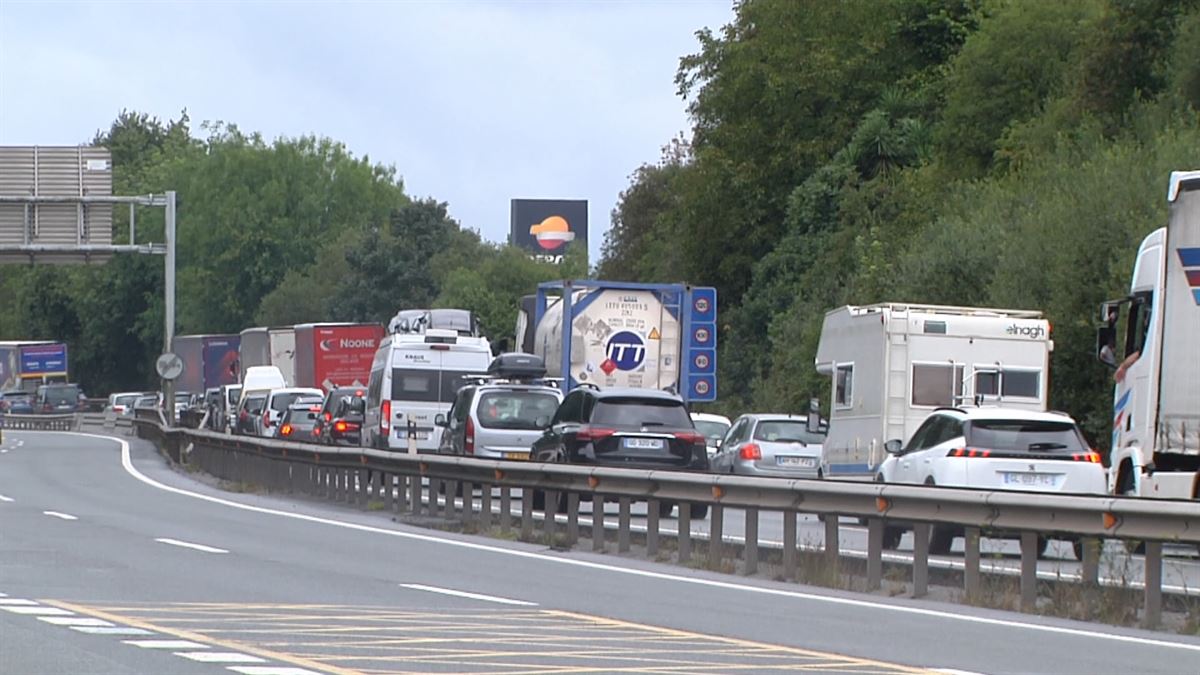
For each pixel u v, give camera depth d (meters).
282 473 125.00
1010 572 61.50
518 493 122.31
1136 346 90.69
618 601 58.59
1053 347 125.75
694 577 68.44
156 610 51.75
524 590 61.50
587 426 103.75
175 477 146.88
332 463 112.38
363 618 50.88
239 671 39.38
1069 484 85.62
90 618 49.28
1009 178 167.62
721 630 50.78
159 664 40.44
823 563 67.19
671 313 138.88
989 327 110.50
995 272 146.12
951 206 172.12
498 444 120.38
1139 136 150.38
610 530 83.69
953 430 87.75
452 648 44.31
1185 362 83.38
